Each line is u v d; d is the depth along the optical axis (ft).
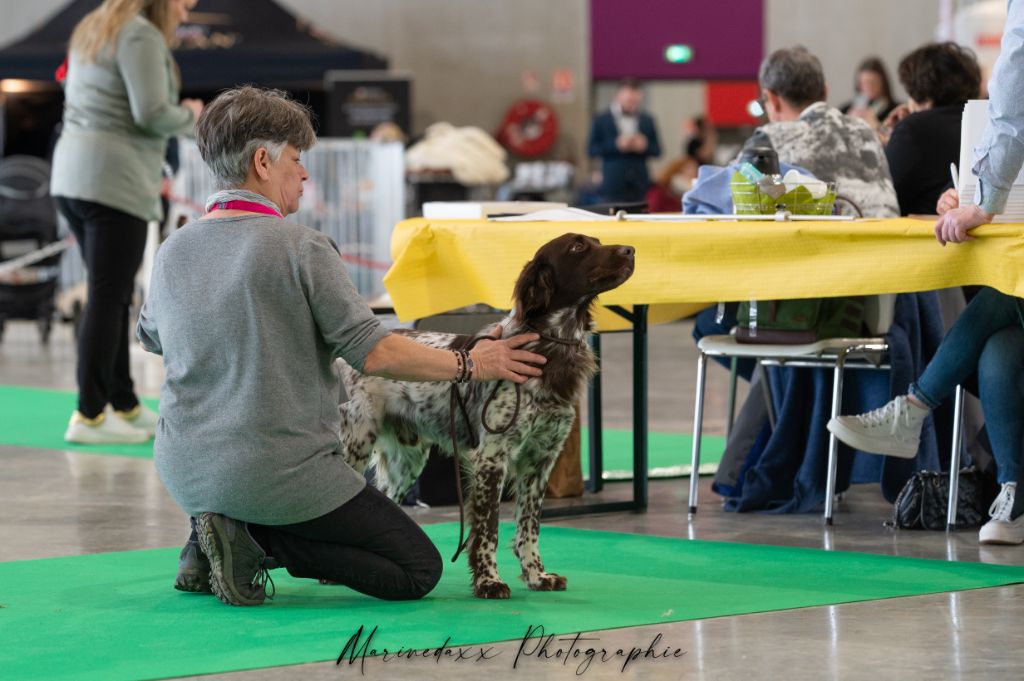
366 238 52.85
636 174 63.10
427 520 21.47
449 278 20.03
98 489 24.25
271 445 15.17
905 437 19.61
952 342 19.20
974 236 17.34
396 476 18.02
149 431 30.30
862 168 21.61
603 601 15.89
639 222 19.34
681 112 80.59
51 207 52.80
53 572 17.72
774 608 15.51
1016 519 19.02
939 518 20.13
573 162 79.30
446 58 80.12
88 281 28.66
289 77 68.80
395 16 80.07
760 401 22.56
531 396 16.02
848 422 19.63
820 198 19.77
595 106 80.38
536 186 73.67
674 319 24.09
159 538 20.13
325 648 13.93
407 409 17.22
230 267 15.25
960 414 19.71
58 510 22.34
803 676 13.01
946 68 22.89
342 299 15.25
